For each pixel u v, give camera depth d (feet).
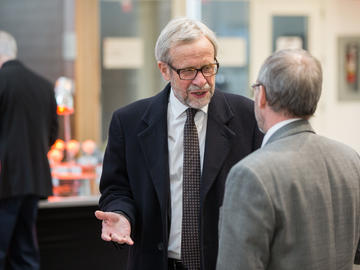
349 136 22.06
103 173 6.91
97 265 12.69
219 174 6.40
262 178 4.83
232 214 4.92
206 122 6.55
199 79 6.07
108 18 19.45
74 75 19.04
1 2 18.35
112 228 6.17
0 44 12.60
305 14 21.17
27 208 12.41
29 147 12.37
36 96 12.63
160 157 6.46
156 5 19.86
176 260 6.40
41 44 18.80
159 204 6.43
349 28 21.48
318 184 4.99
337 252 5.07
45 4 18.70
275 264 4.92
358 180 5.23
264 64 5.21
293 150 5.04
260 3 20.85
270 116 5.23
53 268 12.59
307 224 4.90
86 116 19.04
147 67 19.89
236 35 20.80
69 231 12.62
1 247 12.23
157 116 6.59
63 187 13.60
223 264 4.91
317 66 5.08
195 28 6.15
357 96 21.86
